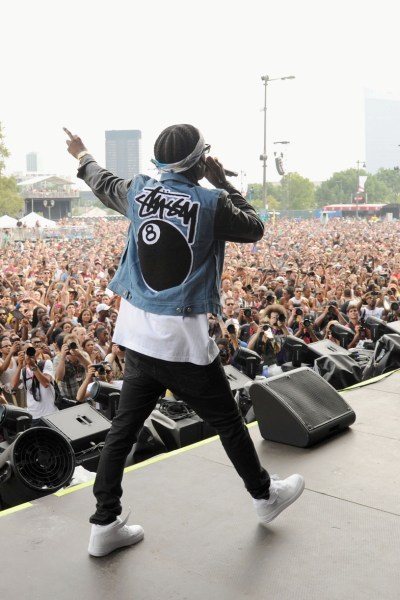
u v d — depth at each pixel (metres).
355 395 4.59
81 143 2.74
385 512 2.89
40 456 3.36
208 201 2.36
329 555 2.56
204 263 2.40
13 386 6.91
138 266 2.46
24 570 2.48
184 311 2.36
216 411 2.53
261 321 9.36
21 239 43.88
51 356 8.20
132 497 3.06
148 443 4.47
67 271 18.88
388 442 3.69
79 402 6.50
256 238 2.48
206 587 2.37
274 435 3.70
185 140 2.38
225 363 7.10
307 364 5.86
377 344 5.76
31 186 97.56
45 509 2.93
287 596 2.32
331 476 3.26
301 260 24.61
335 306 11.38
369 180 142.88
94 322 9.79
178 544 2.65
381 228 59.78
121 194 2.52
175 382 2.45
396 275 18.64
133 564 2.52
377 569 2.47
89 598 2.32
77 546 2.64
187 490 3.13
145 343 2.40
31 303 12.88
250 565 2.50
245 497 3.05
